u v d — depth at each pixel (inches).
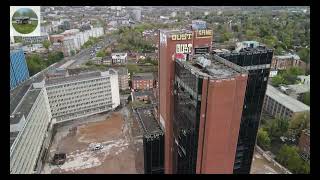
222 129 4475.9
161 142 6161.4
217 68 4655.5
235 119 4517.7
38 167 7800.2
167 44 5255.9
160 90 6215.6
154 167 6373.0
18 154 6471.5
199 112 4448.8
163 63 5679.1
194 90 4426.7
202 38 5472.4
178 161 5762.8
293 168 7332.7
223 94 4220.0
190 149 4972.9
